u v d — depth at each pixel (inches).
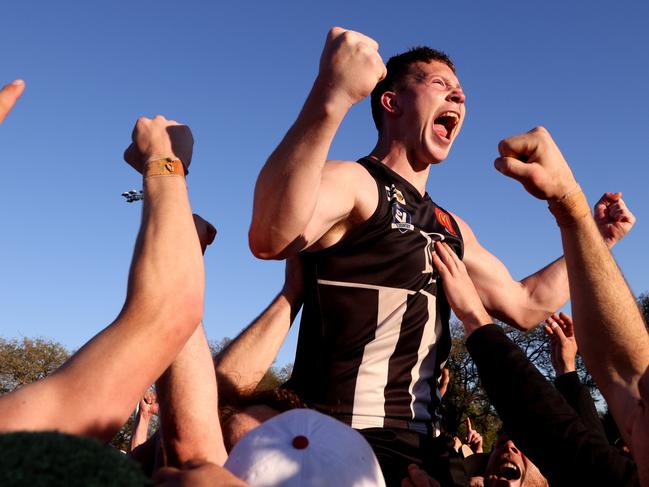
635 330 74.5
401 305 103.4
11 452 32.2
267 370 111.0
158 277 57.6
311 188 84.7
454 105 113.7
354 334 101.9
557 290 129.3
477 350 94.3
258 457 55.3
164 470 46.0
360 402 100.4
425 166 116.1
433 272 107.5
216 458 69.2
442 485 103.4
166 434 69.1
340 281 103.2
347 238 103.2
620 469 81.5
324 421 59.1
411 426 102.5
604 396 75.6
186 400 68.9
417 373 105.0
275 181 84.7
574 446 84.0
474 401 922.7
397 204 106.2
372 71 82.1
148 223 61.1
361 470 56.6
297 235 87.1
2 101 60.3
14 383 1572.3
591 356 76.0
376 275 103.0
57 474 31.7
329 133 83.4
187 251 59.9
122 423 55.2
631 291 76.4
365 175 105.3
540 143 74.3
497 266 127.6
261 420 88.8
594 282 74.7
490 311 128.3
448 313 112.2
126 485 33.2
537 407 87.1
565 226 75.7
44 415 51.9
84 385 53.6
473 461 179.9
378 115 120.6
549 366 1180.5
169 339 57.2
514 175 74.2
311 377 103.6
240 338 111.6
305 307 107.0
